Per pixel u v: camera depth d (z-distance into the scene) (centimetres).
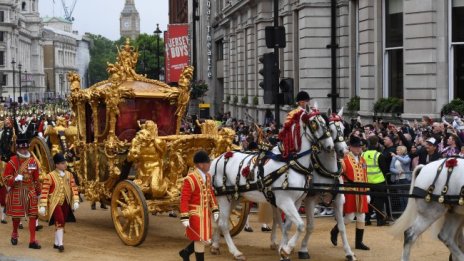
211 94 7944
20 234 1839
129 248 1633
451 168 1296
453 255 1337
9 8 17350
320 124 1430
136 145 1648
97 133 1838
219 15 7181
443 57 2817
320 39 3916
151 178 1648
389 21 3172
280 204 1455
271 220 1641
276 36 2120
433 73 2825
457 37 2809
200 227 1339
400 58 3116
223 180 1559
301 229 1424
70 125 2058
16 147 1709
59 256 1554
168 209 1677
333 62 2305
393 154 1977
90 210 2227
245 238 1783
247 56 5653
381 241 1706
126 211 1638
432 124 2416
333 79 2305
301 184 1439
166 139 1686
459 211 1303
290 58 4341
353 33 3616
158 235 1806
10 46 17375
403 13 2972
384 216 1916
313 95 3919
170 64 4497
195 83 5934
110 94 1764
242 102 5731
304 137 1454
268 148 1526
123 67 1909
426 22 2823
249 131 3064
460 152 1797
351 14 3609
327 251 1596
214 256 1555
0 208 2139
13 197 1683
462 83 2819
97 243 1695
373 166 1841
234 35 6400
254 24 5375
